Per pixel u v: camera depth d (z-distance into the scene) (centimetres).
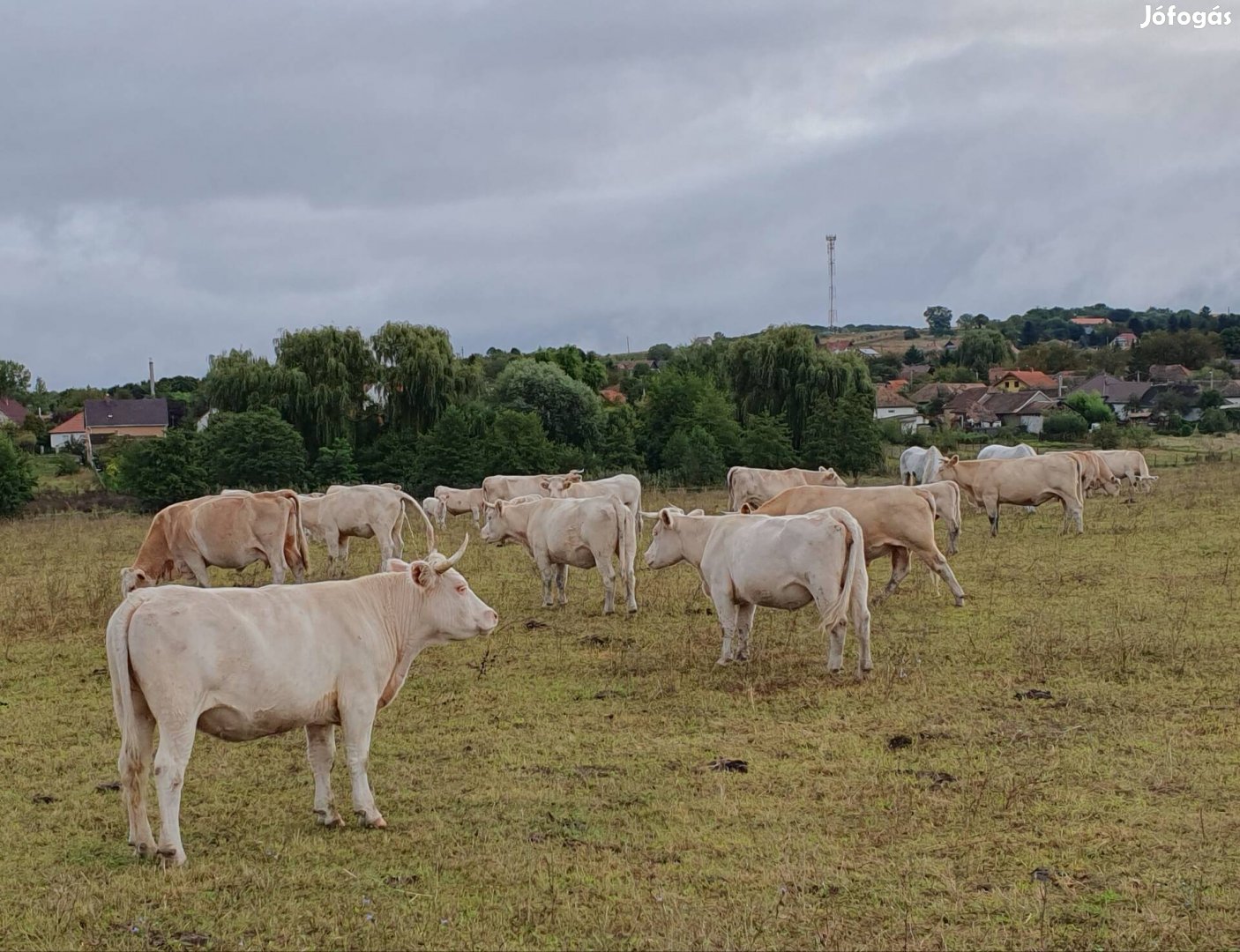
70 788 873
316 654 749
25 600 1739
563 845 732
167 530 1670
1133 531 2172
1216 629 1281
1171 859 677
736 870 682
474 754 934
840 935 593
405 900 651
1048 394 10381
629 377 9838
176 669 688
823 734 949
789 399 5197
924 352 17538
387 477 4822
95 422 8225
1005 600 1515
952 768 851
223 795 846
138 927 617
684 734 971
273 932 612
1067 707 1002
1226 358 13688
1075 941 583
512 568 2017
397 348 5141
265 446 4469
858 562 1142
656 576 1877
